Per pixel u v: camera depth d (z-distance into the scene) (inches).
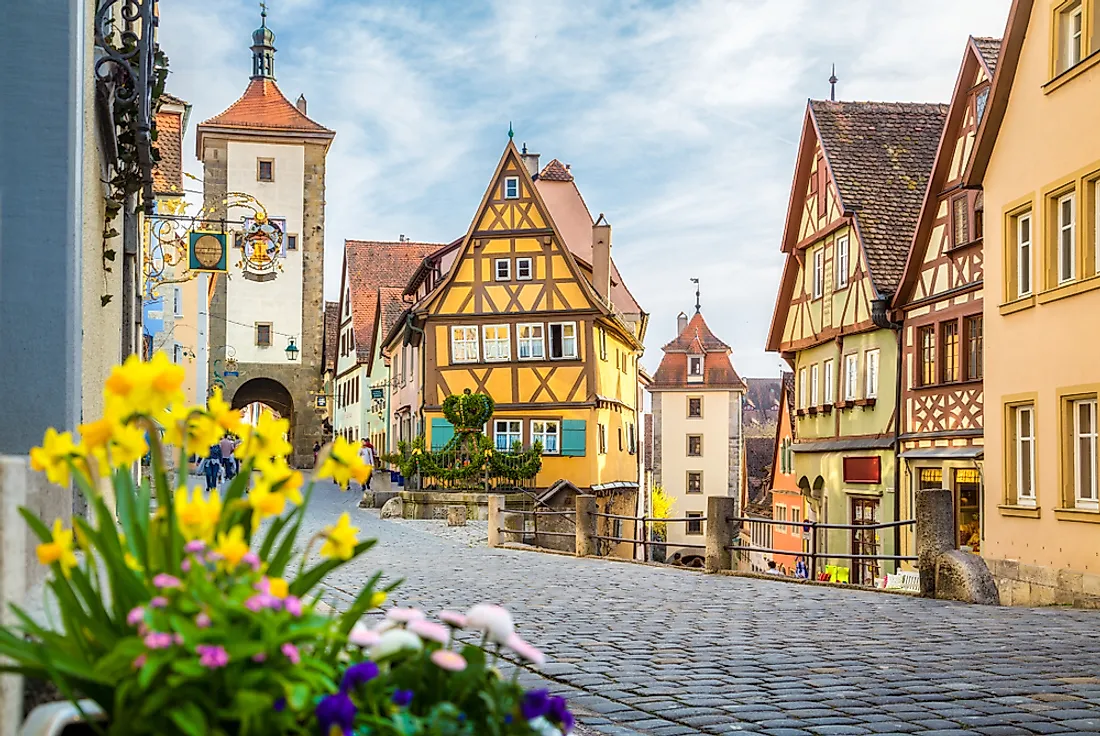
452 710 97.3
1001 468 746.8
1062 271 690.2
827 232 1207.6
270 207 2383.1
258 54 2490.2
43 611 141.5
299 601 99.9
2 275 248.7
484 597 511.8
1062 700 281.3
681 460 2770.7
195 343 1868.8
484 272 1519.4
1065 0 676.1
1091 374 639.1
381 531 1034.7
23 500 118.0
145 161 380.2
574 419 1491.1
